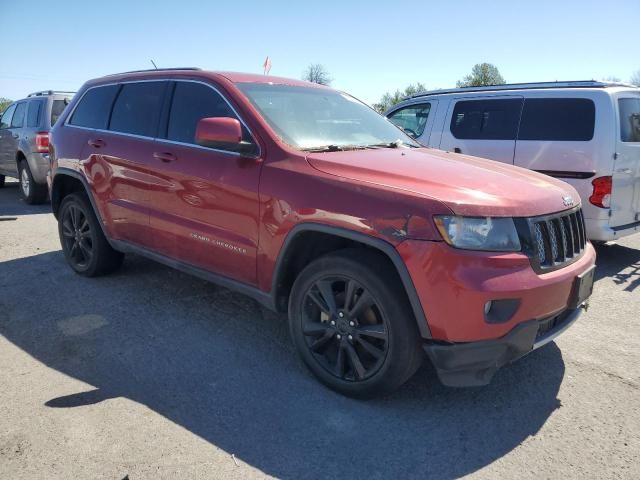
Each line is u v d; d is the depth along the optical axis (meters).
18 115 10.46
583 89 6.22
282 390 3.30
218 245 3.77
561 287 3.01
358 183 3.07
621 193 6.06
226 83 3.95
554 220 3.12
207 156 3.83
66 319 4.30
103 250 5.12
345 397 3.24
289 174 3.33
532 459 2.70
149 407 3.08
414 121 8.03
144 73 4.72
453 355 2.82
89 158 4.91
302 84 4.49
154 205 4.27
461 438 2.87
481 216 2.79
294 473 2.57
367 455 2.71
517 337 2.84
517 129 6.72
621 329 4.31
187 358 3.69
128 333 4.07
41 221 8.28
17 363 3.57
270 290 3.51
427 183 3.01
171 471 2.54
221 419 2.98
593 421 3.03
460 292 2.72
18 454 2.63
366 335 3.08
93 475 2.50
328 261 3.16
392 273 2.96
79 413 2.99
